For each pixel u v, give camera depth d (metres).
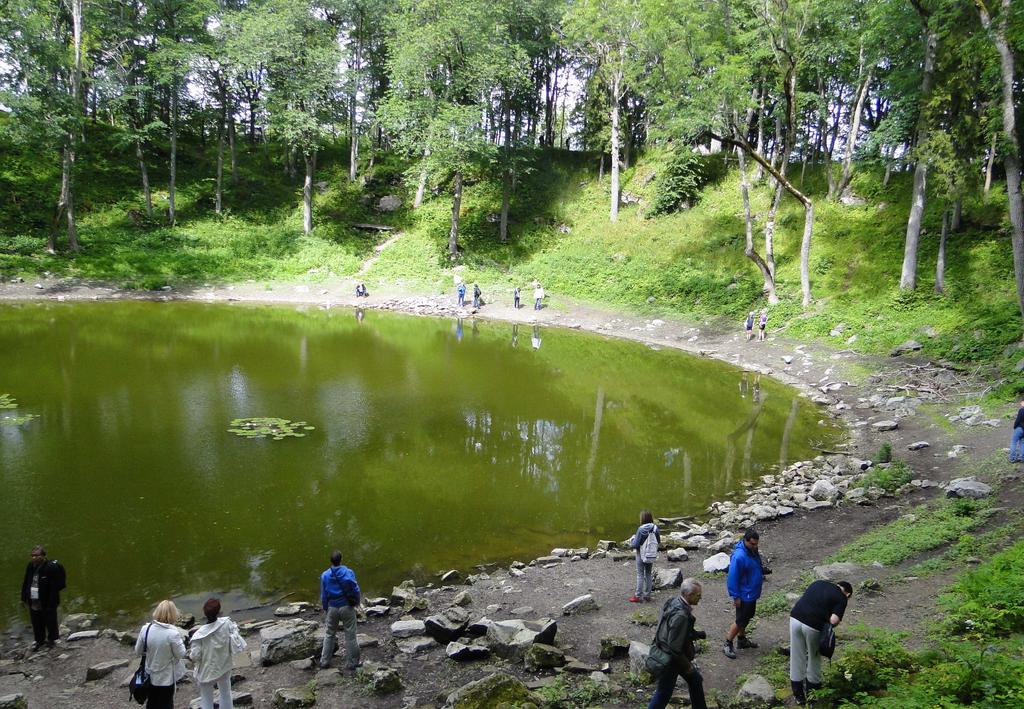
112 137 48.94
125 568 11.60
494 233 53.41
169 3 48.22
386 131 59.81
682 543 13.34
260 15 47.84
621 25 43.47
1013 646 6.90
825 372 27.92
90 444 17.45
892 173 41.25
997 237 32.59
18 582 11.02
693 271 42.94
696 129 31.27
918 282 31.83
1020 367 22.03
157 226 49.69
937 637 8.01
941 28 22.17
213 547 12.48
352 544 12.95
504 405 23.42
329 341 33.06
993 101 21.16
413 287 47.00
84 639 9.55
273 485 15.50
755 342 33.22
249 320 37.34
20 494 14.29
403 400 23.39
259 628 9.98
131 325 33.81
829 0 28.58
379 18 56.59
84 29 46.31
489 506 15.08
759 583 8.55
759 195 46.69
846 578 10.68
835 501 15.03
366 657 9.14
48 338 29.80
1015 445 15.44
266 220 53.69
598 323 40.53
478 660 9.02
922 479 15.91
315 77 48.78
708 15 30.67
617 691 7.84
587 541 13.63
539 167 59.84
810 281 36.69
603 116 54.53
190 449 17.48
